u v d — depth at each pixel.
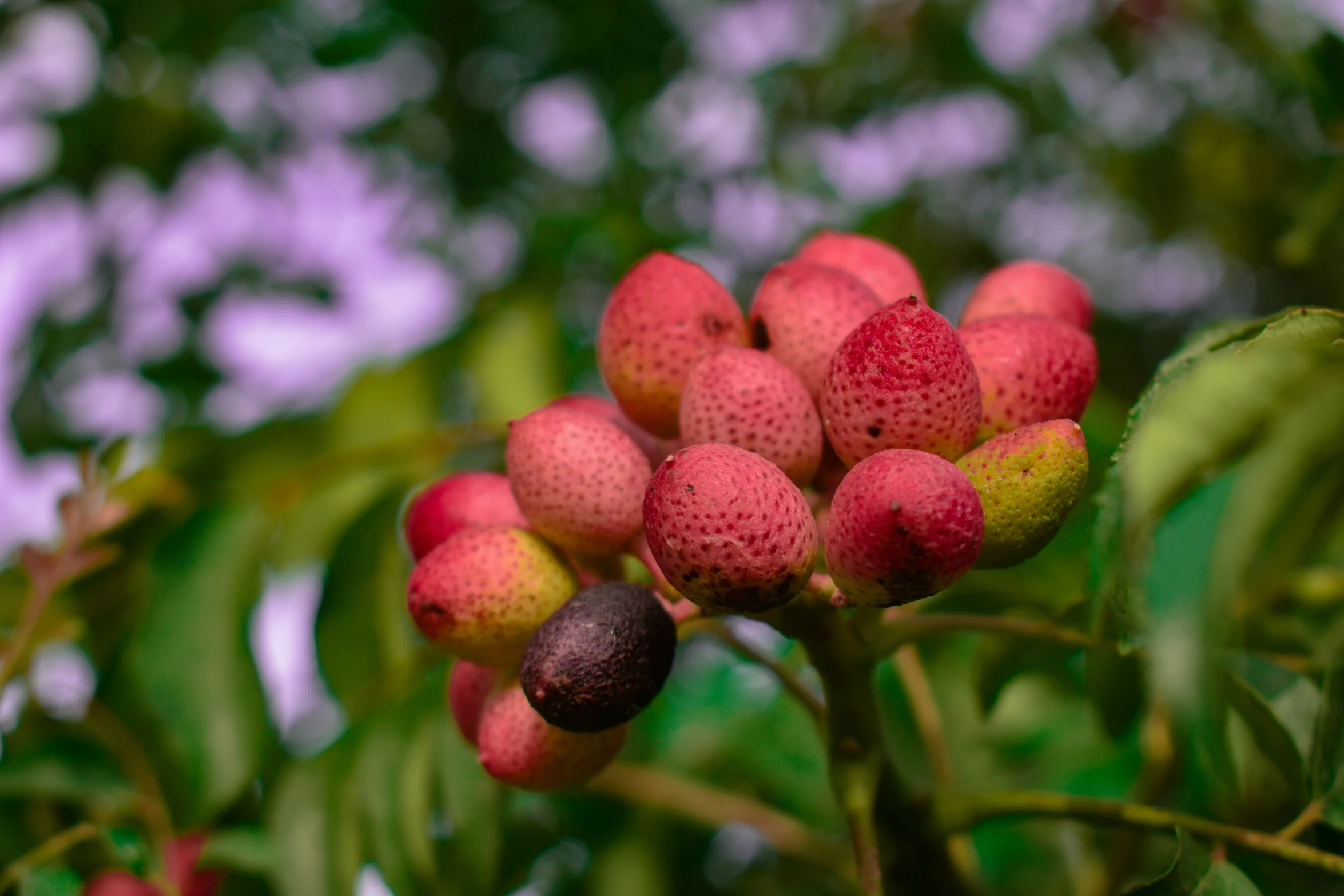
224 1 0.59
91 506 0.30
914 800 0.26
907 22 0.69
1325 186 0.32
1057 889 0.39
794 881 0.41
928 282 0.59
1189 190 0.63
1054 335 0.23
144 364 0.51
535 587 0.23
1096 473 0.33
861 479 0.21
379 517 0.32
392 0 0.62
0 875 0.28
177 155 0.58
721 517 0.21
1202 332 0.23
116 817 0.29
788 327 0.24
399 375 0.40
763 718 0.42
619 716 0.22
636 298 0.24
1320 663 0.28
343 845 0.29
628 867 0.38
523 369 0.40
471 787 0.29
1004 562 0.22
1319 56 0.30
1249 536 0.20
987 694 0.30
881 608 0.22
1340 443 0.21
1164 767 0.31
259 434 0.39
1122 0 0.64
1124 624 0.21
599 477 0.23
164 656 0.29
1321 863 0.24
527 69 0.65
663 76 0.66
